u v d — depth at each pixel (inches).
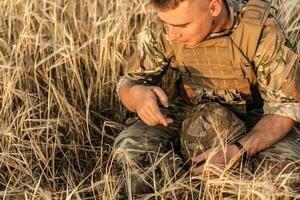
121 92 86.9
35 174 91.0
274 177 80.0
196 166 80.9
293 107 79.8
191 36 75.6
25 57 103.8
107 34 104.1
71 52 102.0
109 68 105.1
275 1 114.3
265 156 80.7
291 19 113.3
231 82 82.4
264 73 80.0
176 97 98.9
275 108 80.4
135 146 84.6
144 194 82.0
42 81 104.1
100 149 95.7
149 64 86.7
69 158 95.5
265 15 78.3
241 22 78.0
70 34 104.8
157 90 82.4
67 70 103.0
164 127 88.1
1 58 101.3
